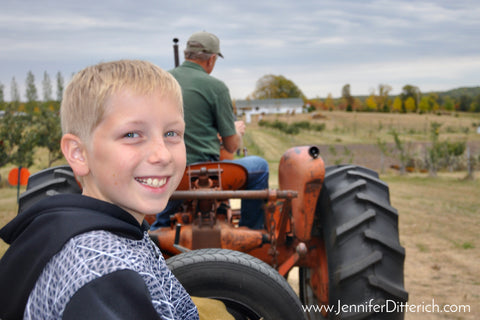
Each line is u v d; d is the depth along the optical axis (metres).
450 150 22.20
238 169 2.66
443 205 9.66
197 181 2.54
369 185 2.80
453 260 5.24
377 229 2.57
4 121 15.43
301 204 2.57
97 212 0.68
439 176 18.69
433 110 123.19
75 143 0.72
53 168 3.15
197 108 2.72
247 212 2.94
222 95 2.77
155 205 0.70
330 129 69.38
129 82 0.69
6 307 0.65
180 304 0.88
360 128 72.31
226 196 2.29
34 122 16.94
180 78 2.79
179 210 2.69
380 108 127.38
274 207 2.31
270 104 117.06
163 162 0.69
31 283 0.62
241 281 1.61
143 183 0.69
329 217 2.70
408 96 126.12
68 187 2.96
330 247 2.65
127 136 0.68
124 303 0.55
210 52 2.81
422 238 6.40
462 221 7.70
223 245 2.46
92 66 0.74
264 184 2.90
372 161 28.34
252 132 60.50
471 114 116.62
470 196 11.29
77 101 0.70
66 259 0.60
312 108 128.00
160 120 0.70
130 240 0.69
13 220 0.74
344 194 2.70
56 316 0.57
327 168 3.19
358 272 2.44
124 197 0.69
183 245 2.45
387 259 2.52
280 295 1.63
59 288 0.58
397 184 14.95
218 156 2.88
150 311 0.57
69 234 0.62
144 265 0.64
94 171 0.70
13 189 14.22
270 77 141.75
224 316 1.28
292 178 2.60
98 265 0.58
